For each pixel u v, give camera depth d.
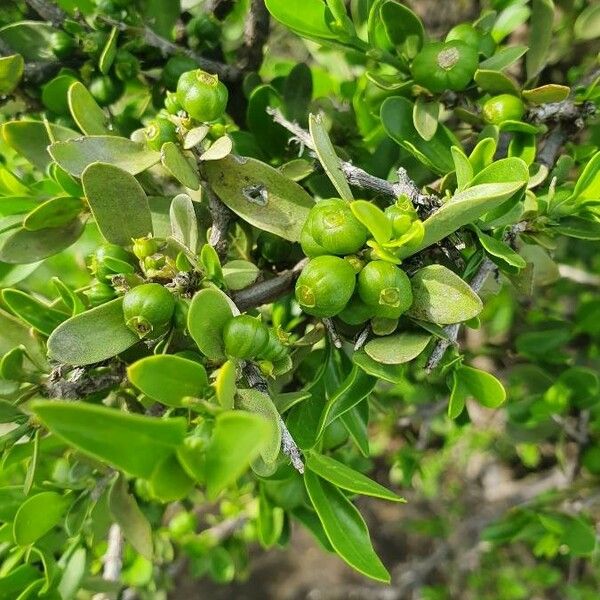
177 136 0.13
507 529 0.22
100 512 0.15
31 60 0.17
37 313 0.13
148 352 0.12
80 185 0.14
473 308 0.11
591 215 0.14
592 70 0.16
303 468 0.11
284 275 0.13
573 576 0.37
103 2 0.16
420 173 0.16
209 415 0.10
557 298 0.30
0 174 0.15
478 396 0.13
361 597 0.50
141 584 0.22
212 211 0.13
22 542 0.14
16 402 0.12
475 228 0.12
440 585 0.46
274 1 0.14
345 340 0.13
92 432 0.08
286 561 0.54
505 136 0.15
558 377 0.20
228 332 0.10
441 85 0.14
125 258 0.12
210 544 0.28
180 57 0.17
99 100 0.17
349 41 0.15
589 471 0.22
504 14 0.17
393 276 0.11
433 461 0.39
